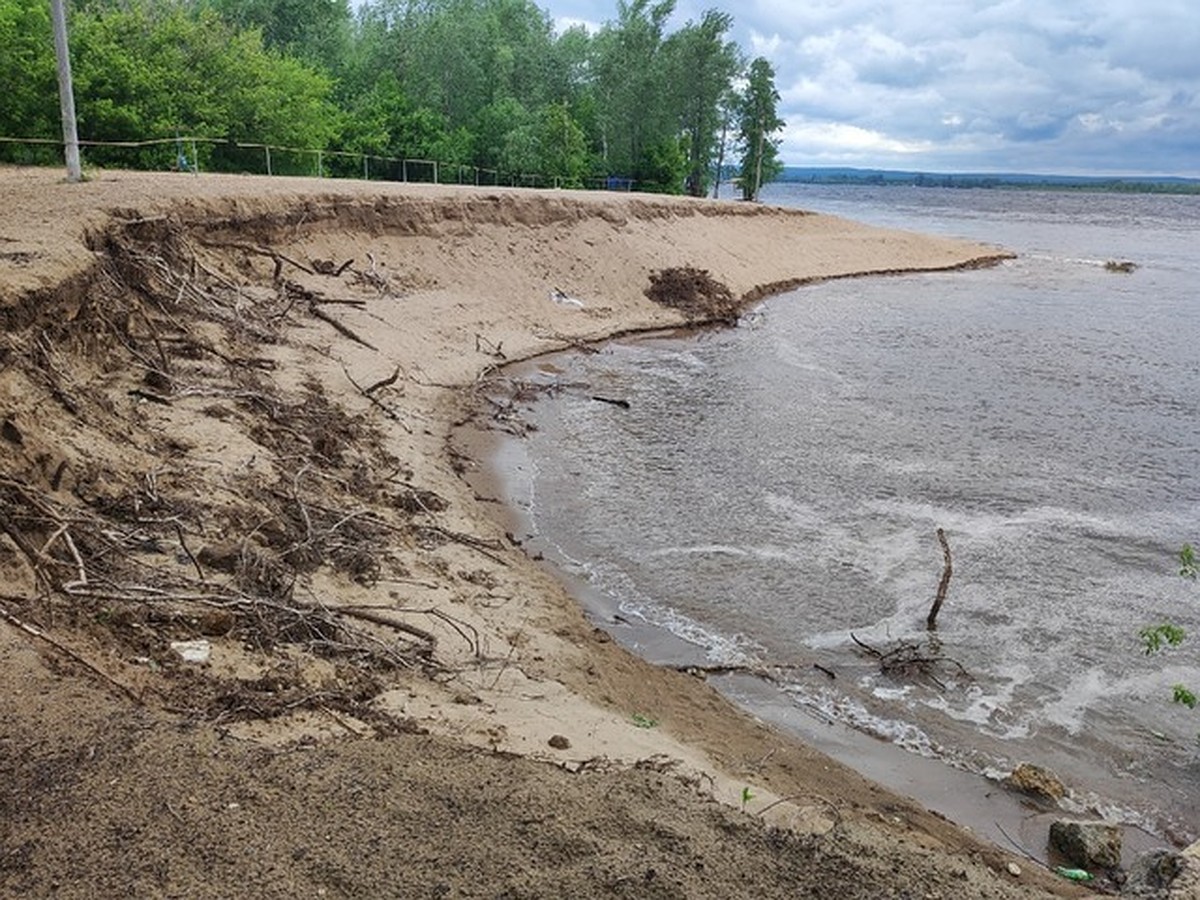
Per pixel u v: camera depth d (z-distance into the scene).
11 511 7.25
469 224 26.39
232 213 19.59
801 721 8.26
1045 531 12.70
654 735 7.31
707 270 31.77
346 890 4.18
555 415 17.39
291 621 7.44
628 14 58.22
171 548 8.05
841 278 40.72
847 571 11.24
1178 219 109.25
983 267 47.78
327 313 18.92
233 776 4.91
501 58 53.97
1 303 9.57
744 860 4.80
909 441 16.72
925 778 7.53
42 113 25.80
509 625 8.97
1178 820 7.19
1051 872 6.36
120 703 5.45
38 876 4.09
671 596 10.44
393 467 12.88
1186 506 13.88
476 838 4.64
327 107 39.03
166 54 29.70
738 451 15.73
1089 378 22.44
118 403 10.86
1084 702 8.70
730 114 64.69
